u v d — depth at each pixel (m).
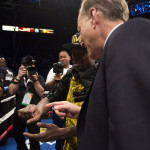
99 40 0.55
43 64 18.89
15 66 18.67
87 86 1.14
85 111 0.50
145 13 8.37
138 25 0.37
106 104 0.39
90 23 0.56
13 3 13.58
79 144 0.48
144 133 0.28
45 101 1.06
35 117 0.82
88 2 0.57
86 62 1.17
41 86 2.31
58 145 1.70
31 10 14.83
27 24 16.89
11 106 3.30
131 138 0.28
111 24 0.53
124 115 0.30
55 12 15.12
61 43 19.00
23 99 2.32
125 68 0.32
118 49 0.36
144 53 0.32
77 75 1.21
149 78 0.30
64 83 1.26
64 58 2.98
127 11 0.57
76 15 13.84
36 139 0.77
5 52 19.34
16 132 2.40
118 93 0.31
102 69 0.42
